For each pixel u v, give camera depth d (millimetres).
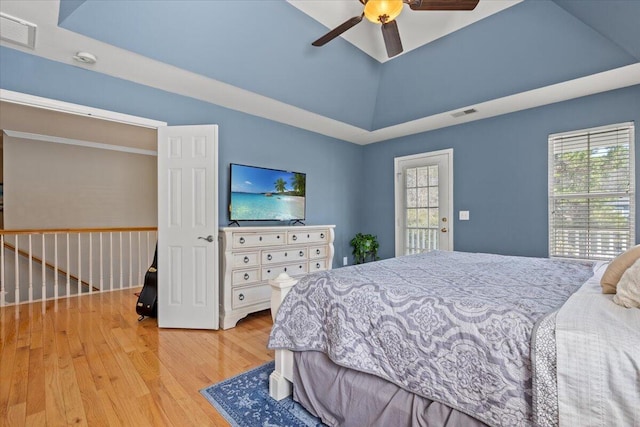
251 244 3232
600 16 2248
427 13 2627
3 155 4766
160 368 2191
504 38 2756
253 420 1644
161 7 2205
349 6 2559
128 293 4395
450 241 4102
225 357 2379
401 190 4668
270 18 2588
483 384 1109
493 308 1180
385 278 1705
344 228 4895
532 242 3469
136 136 4789
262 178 3768
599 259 3062
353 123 4117
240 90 3084
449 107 3551
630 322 987
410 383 1302
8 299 4777
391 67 3498
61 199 5137
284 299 1828
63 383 1977
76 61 2479
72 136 4812
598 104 3068
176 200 3010
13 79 2287
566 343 970
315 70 3207
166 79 2826
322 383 1622
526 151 3510
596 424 894
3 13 1903
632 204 2893
